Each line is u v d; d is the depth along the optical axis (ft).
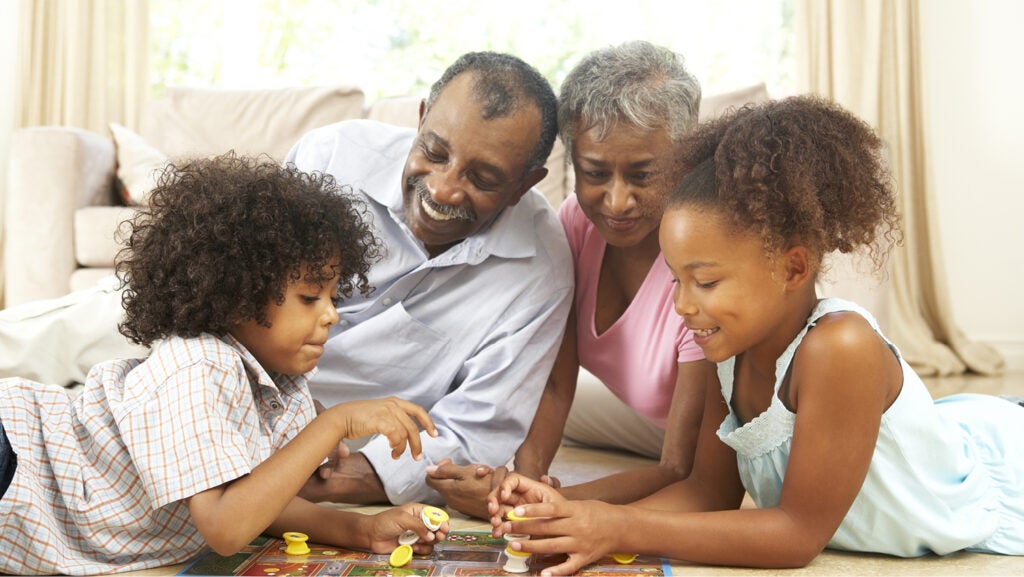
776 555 3.78
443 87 5.02
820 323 3.84
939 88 13.82
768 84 14.12
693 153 4.10
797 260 3.79
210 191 3.90
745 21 14.11
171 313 3.89
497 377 5.26
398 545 3.99
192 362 3.69
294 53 14.82
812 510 3.77
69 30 14.40
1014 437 4.49
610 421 6.85
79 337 5.92
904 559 4.10
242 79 14.85
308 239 3.95
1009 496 4.31
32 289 11.41
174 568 3.87
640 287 5.56
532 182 5.35
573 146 4.99
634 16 14.16
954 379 12.12
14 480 3.64
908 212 13.41
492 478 4.55
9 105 14.64
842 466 3.73
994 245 13.73
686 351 5.18
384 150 5.61
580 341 5.90
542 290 5.49
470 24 14.48
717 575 3.76
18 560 3.68
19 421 3.81
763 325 3.80
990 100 13.70
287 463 3.62
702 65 14.17
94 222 11.28
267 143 12.38
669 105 4.78
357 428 3.81
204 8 14.88
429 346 5.39
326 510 4.13
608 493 4.64
